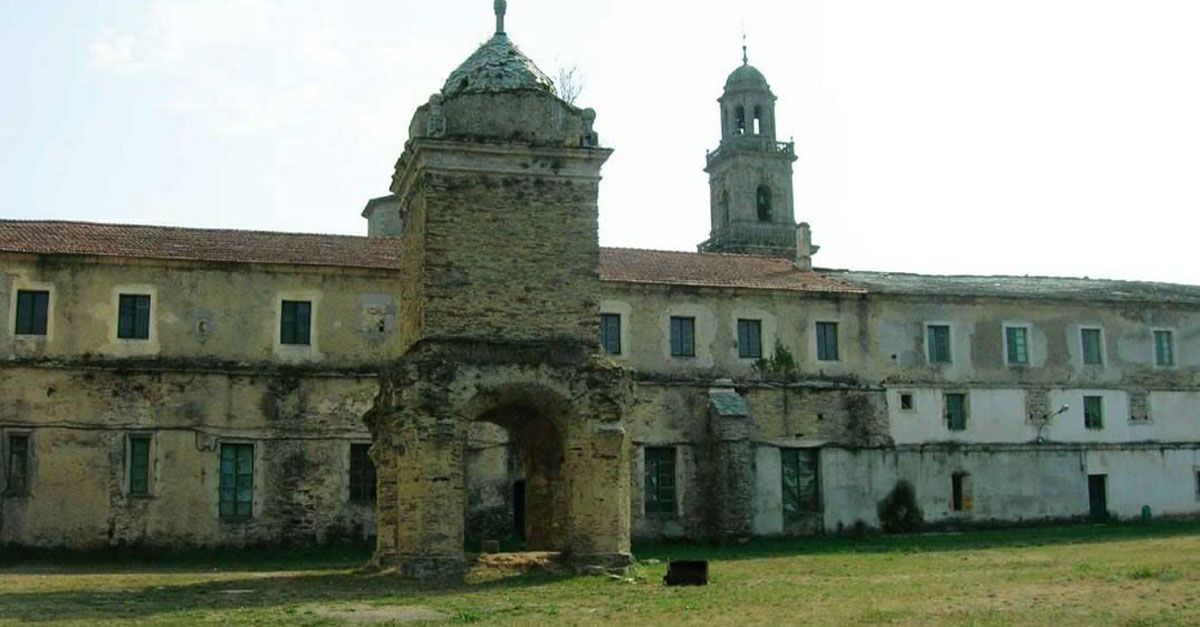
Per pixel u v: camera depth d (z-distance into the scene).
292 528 39.44
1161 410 52.50
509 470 42.44
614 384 26.92
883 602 20.25
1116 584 22.39
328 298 41.12
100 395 38.31
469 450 42.12
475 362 26.14
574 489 26.48
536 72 28.58
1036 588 22.11
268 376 40.00
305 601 21.80
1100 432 51.16
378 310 41.53
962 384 49.28
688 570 24.12
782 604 20.17
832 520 46.31
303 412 40.16
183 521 38.41
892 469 47.56
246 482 39.41
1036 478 49.69
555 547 28.86
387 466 28.19
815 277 49.81
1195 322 54.06
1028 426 50.03
